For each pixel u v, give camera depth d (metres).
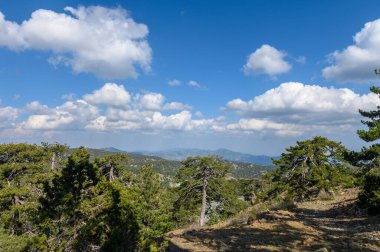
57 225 10.48
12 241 13.08
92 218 10.52
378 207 17.75
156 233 25.67
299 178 34.91
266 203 28.94
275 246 12.42
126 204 10.95
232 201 37.81
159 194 29.45
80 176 11.05
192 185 38.97
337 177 31.56
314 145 34.78
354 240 12.48
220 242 13.74
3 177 38.09
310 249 11.72
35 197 24.38
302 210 22.58
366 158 18.56
